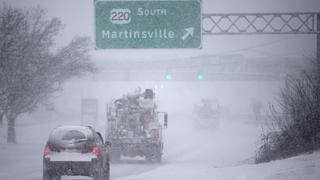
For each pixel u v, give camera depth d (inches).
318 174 1879.9
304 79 2677.2
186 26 3565.5
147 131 3597.4
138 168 3095.5
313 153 2404.0
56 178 2134.6
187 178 2207.2
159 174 2458.2
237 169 2315.5
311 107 2573.8
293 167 2055.9
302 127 2568.9
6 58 3983.8
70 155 2117.4
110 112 3651.6
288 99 2701.8
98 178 2145.7
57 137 2146.9
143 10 3567.9
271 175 1945.1
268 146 2763.3
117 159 3627.0
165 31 3567.9
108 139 3604.8
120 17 3567.9
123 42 3565.5
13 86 4104.3
